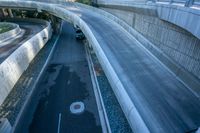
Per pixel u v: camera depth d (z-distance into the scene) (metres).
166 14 19.02
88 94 24.59
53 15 55.94
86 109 21.52
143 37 27.72
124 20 38.25
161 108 13.99
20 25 58.94
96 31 33.59
